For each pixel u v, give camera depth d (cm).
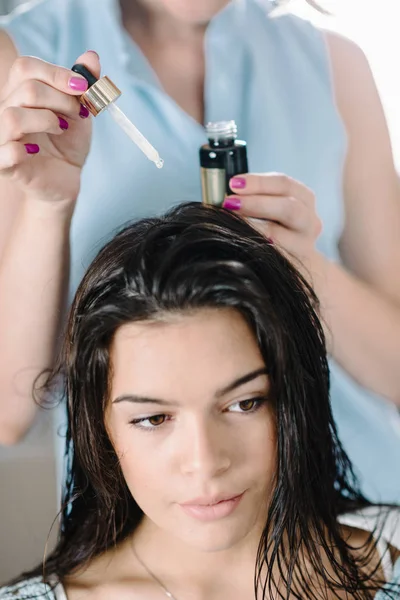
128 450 74
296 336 78
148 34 114
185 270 70
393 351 122
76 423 81
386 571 90
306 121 121
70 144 96
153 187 115
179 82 116
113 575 85
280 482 78
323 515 85
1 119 85
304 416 78
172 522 74
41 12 114
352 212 125
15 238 105
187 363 70
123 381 72
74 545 88
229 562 83
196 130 116
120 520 86
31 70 83
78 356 76
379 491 128
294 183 98
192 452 71
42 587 85
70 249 108
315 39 121
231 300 70
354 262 127
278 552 81
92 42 114
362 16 121
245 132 120
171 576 84
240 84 118
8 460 123
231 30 116
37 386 112
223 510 72
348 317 120
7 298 108
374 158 124
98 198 114
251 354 71
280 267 78
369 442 127
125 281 71
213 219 79
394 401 127
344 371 124
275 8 119
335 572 86
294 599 84
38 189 96
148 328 70
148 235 74
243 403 73
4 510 126
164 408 71
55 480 125
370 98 123
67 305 110
